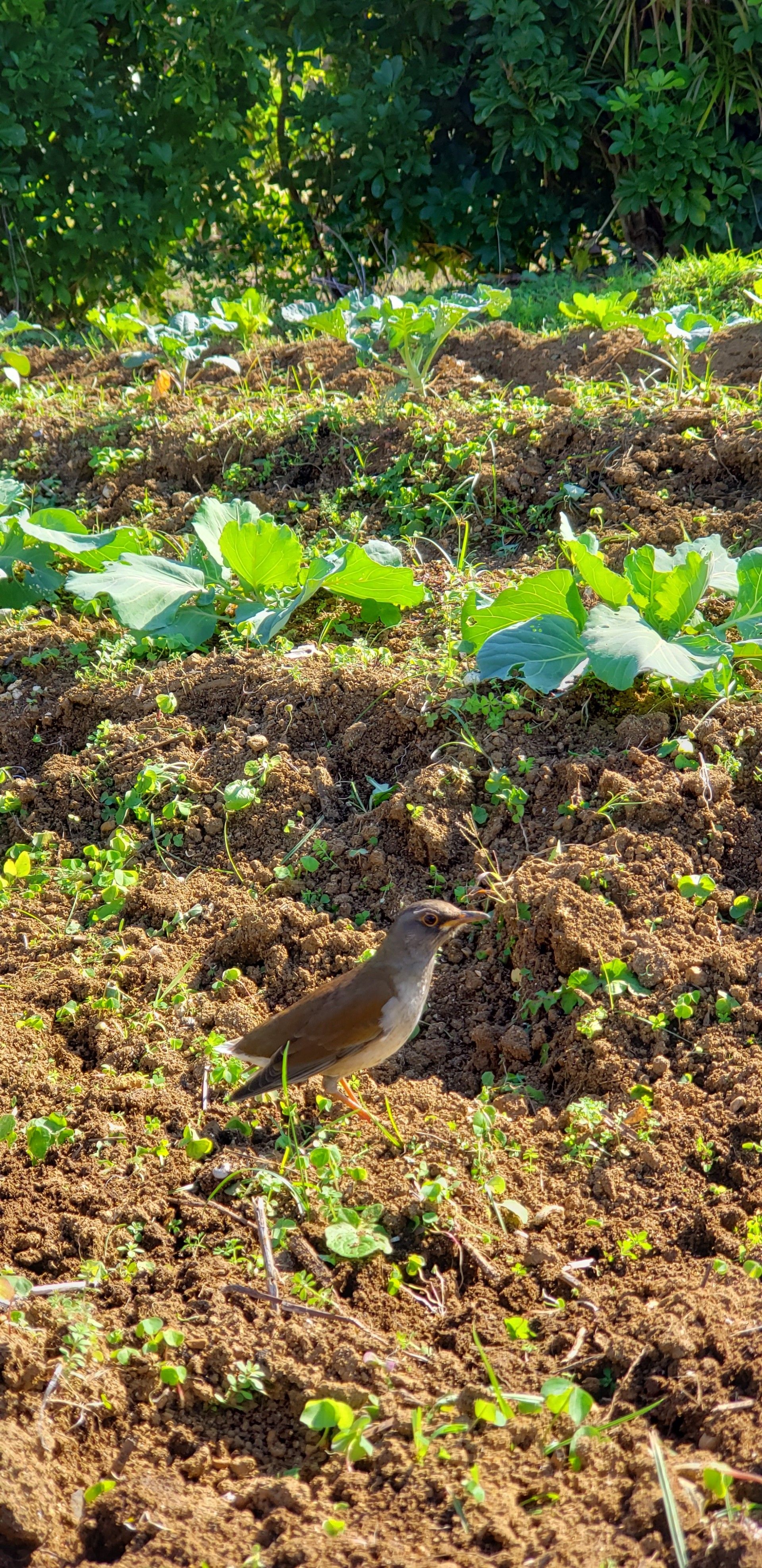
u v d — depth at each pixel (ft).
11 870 17.43
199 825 17.89
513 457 24.09
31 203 42.29
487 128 44.19
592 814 16.39
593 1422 10.03
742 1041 13.61
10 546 23.27
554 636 18.10
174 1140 13.37
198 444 26.66
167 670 20.88
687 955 14.47
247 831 17.72
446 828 16.81
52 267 44.93
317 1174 12.62
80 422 29.43
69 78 40.73
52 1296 11.41
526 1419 9.95
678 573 17.47
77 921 16.98
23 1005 15.33
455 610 20.66
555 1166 12.73
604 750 17.42
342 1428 9.81
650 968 14.25
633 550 21.01
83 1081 14.21
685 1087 13.21
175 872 17.48
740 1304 10.73
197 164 44.83
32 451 28.48
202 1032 14.80
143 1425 10.47
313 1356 10.77
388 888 16.60
